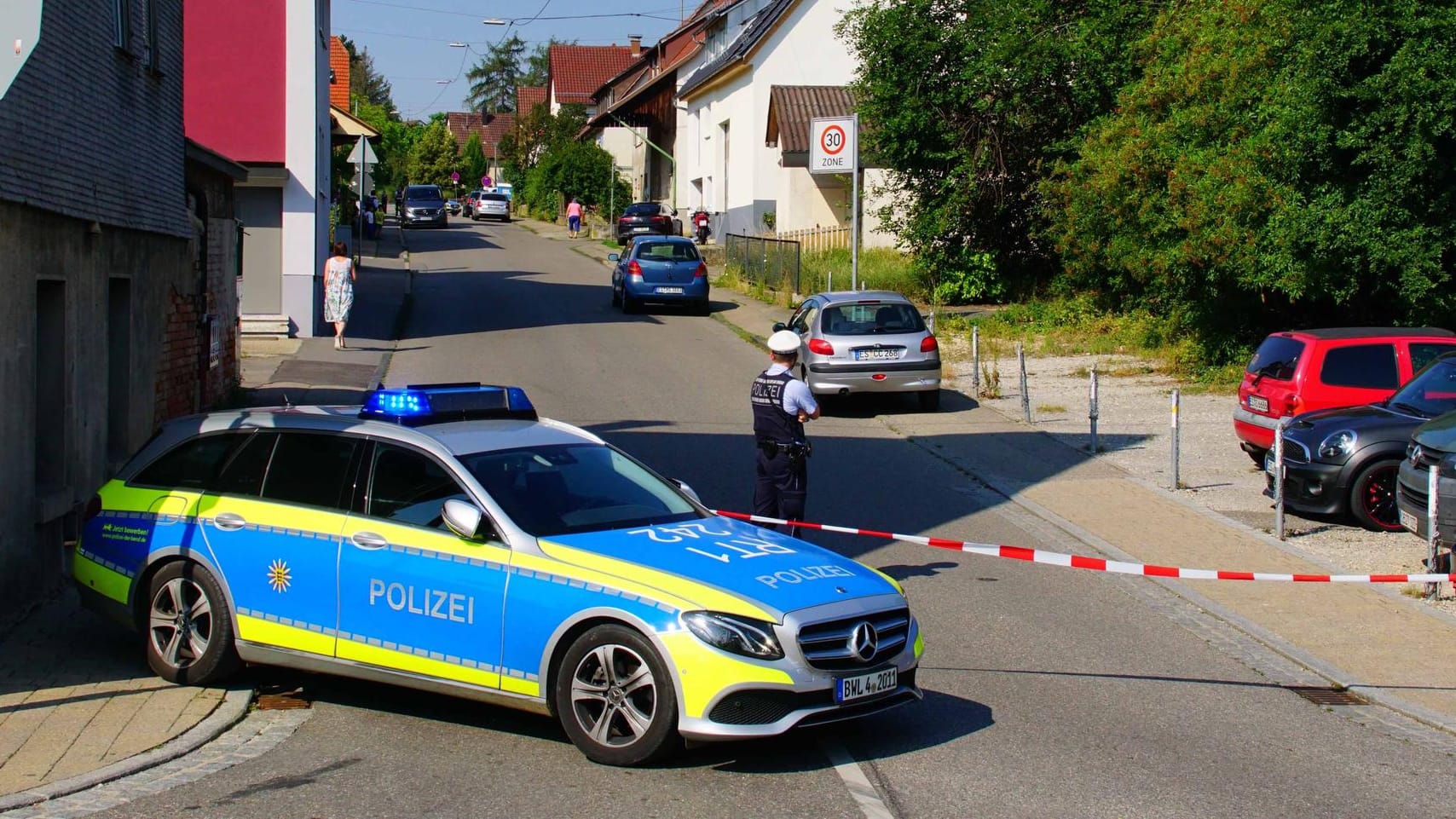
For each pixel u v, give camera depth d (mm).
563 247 50844
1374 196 16547
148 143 12086
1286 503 12328
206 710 6883
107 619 7656
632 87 69438
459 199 88625
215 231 15797
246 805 5664
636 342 25250
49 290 9500
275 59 24000
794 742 6578
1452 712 7379
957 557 11133
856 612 6172
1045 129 29578
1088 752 6535
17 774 5922
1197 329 21984
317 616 6824
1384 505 11727
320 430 7191
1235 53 19906
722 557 6441
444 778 5996
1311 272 17156
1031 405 19172
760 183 42312
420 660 6527
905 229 32312
